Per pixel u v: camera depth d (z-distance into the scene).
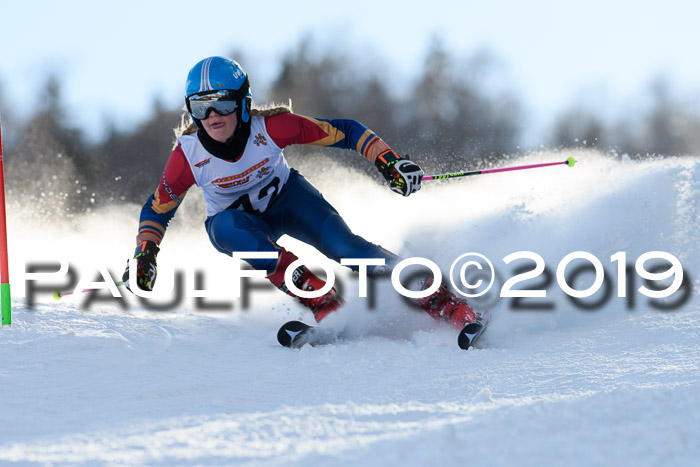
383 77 65.00
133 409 5.59
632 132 67.94
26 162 57.41
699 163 10.30
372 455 3.61
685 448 3.49
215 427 4.68
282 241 14.09
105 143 59.50
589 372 6.24
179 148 8.34
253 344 7.94
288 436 4.38
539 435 3.76
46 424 5.14
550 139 65.06
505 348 7.54
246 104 8.02
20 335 7.38
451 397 5.68
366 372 6.70
